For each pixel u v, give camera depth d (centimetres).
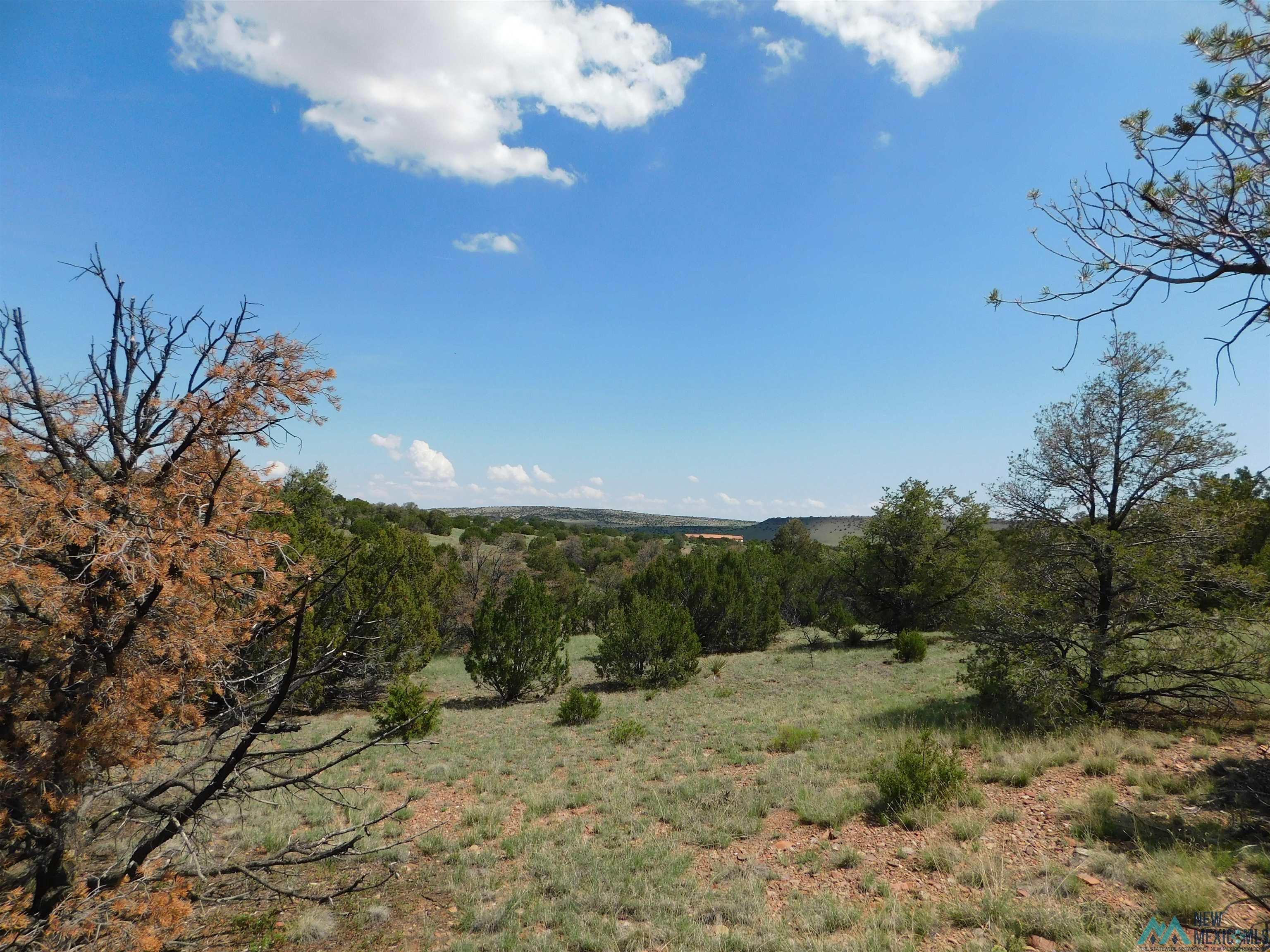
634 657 2153
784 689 1900
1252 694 985
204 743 597
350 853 526
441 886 699
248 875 513
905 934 514
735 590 3003
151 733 471
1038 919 500
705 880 670
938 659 2197
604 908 620
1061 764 875
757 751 1167
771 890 636
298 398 500
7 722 418
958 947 488
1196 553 1045
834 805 813
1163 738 913
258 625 527
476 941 573
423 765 1182
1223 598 1027
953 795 793
